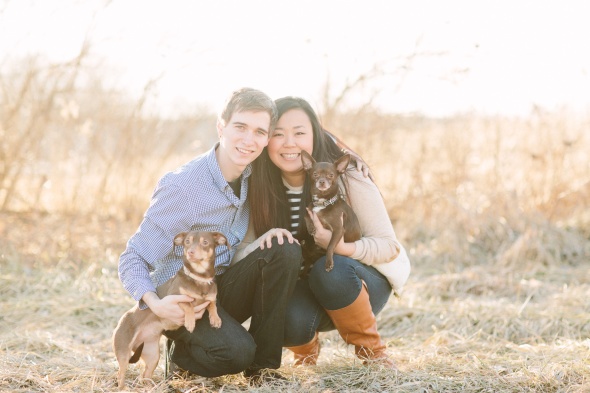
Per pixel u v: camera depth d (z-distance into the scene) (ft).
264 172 13.94
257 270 13.08
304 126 14.16
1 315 19.16
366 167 15.03
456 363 14.21
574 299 20.36
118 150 30.35
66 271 23.70
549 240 26.30
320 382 13.04
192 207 13.00
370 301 14.20
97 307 19.92
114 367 14.52
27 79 29.27
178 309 12.32
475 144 30.68
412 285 22.75
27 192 31.12
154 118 30.76
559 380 13.06
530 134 30.19
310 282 13.65
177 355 13.30
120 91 31.01
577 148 29.91
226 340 12.58
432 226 28.27
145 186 30.19
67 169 31.12
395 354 15.56
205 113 31.65
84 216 29.37
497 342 17.42
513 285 22.31
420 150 30.63
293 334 13.70
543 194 29.19
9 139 29.71
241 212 13.96
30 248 25.53
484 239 27.20
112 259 24.84
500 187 29.50
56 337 17.40
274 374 13.39
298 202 14.94
